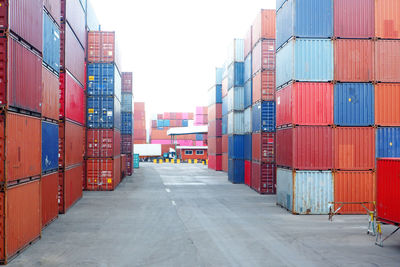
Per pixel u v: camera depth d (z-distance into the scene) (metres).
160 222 15.84
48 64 14.59
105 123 27.53
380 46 18.16
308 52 17.98
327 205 17.92
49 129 15.02
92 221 16.00
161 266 9.77
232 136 34.25
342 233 13.93
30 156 11.87
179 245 11.98
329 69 18.02
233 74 34.44
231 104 35.28
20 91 10.81
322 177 17.91
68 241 12.46
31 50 11.88
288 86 18.66
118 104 31.53
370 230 14.11
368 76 18.08
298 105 17.89
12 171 10.24
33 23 12.06
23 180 11.29
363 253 11.21
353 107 18.02
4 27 9.69
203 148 85.31
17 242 10.72
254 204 21.28
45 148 14.38
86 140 27.47
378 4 18.25
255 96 28.20
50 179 15.41
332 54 18.06
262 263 10.09
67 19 18.36
